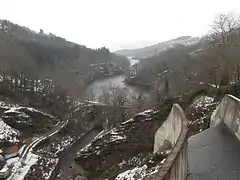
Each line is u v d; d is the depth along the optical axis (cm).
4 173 5025
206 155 1341
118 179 3091
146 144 4166
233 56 4553
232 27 5438
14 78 9419
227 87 3559
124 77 16062
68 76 11056
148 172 2666
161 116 4512
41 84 9969
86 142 7038
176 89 6206
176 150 1058
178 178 1036
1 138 6456
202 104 3653
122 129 4712
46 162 5909
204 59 5962
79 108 8556
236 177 1080
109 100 9581
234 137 1544
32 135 7388
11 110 7725
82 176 4516
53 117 8631
